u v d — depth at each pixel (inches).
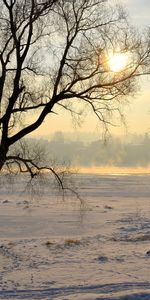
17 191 2827.3
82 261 790.5
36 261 792.9
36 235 1202.6
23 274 673.6
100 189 3344.0
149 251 862.5
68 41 637.9
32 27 621.6
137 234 1182.9
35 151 674.8
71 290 552.7
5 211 1813.5
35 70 643.5
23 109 617.0
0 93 612.4
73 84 630.5
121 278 628.1
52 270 706.2
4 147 607.2
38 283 602.9
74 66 636.1
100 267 727.1
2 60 613.6
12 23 614.5
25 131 613.3
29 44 619.5
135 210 1905.8
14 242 1034.7
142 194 2962.6
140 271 684.7
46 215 1686.8
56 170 721.6
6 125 608.1
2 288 573.6
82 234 1219.2
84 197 2554.1
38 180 730.8
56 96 624.1
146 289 536.4
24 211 1818.4
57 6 633.6
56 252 896.3
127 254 858.8
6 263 769.6
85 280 617.9
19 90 604.4
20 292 550.6
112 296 488.1
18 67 609.0
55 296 519.8
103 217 1632.6
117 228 1334.9
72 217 1630.2
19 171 669.3
